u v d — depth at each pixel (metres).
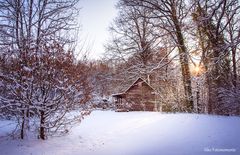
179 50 23.47
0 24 13.80
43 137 11.16
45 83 10.66
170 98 23.58
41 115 10.91
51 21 14.90
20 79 10.39
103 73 40.59
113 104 37.47
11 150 9.45
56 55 10.94
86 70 11.93
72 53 11.45
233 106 17.73
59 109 11.10
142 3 24.20
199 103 23.39
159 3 23.61
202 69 20.00
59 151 9.77
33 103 10.55
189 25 20.66
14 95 10.46
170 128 11.22
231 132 9.02
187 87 22.48
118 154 8.88
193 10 19.19
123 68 35.75
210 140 8.45
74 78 11.08
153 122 13.43
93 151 9.74
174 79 26.08
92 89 12.37
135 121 15.55
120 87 39.00
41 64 10.62
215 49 14.77
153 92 28.25
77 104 11.60
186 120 12.20
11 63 10.45
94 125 16.67
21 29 13.77
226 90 17.88
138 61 33.78
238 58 20.52
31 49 10.66
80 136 12.73
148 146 9.23
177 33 23.14
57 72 10.85
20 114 10.98
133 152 8.80
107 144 10.80
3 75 10.33
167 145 8.81
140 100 30.27
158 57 28.73
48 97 10.88
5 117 11.55
